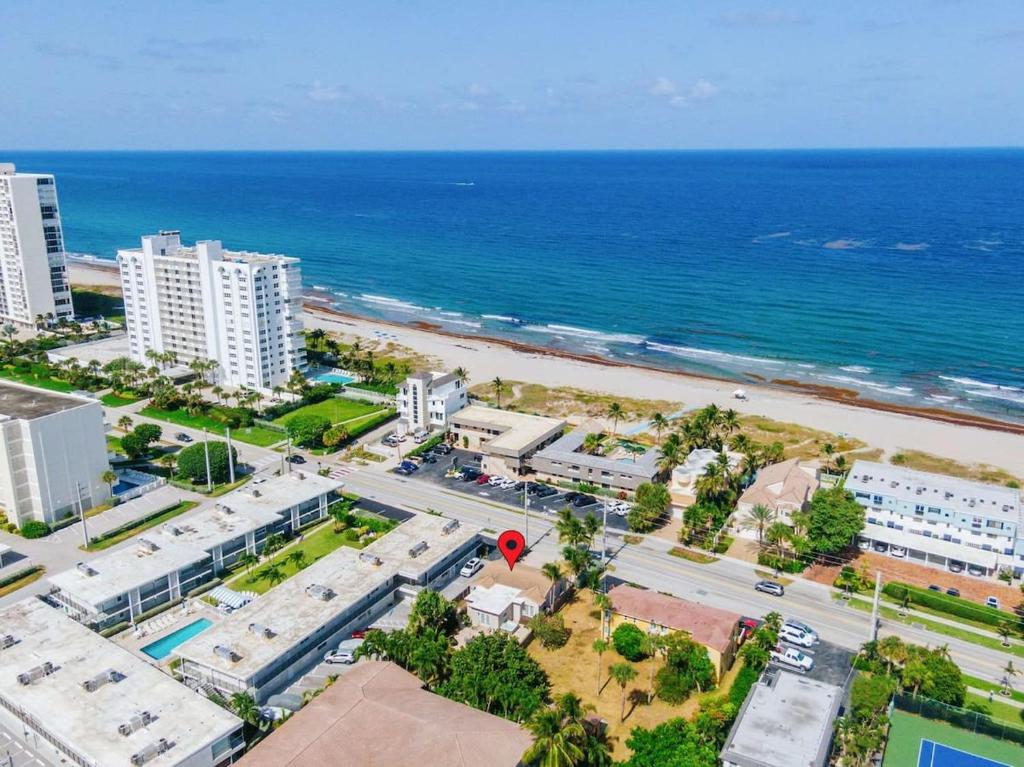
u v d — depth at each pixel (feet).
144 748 280.51
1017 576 441.27
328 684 335.06
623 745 308.81
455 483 557.74
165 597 414.62
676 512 509.76
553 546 471.21
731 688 344.49
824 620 400.88
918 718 328.29
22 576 429.38
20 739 311.68
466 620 392.47
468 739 282.15
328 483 517.96
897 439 644.69
